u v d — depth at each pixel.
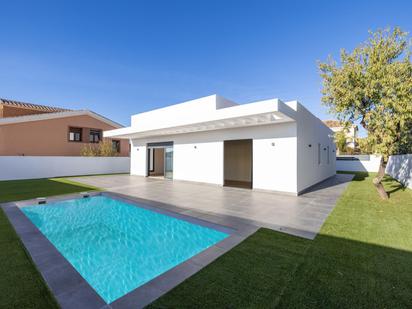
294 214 6.11
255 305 2.37
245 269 3.12
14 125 16.39
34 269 3.11
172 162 14.45
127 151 23.58
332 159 17.23
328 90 8.08
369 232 4.64
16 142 16.44
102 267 4.04
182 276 2.92
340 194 9.22
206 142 12.29
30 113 19.58
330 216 5.89
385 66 6.84
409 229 4.82
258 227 5.00
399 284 2.79
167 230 5.91
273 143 9.73
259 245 3.97
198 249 4.82
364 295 2.56
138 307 2.31
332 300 2.47
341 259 3.44
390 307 2.37
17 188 10.91
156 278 2.88
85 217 7.09
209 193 9.53
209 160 12.12
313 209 6.67
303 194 9.31
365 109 7.62
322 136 13.83
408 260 3.41
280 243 4.06
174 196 8.81
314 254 3.61
